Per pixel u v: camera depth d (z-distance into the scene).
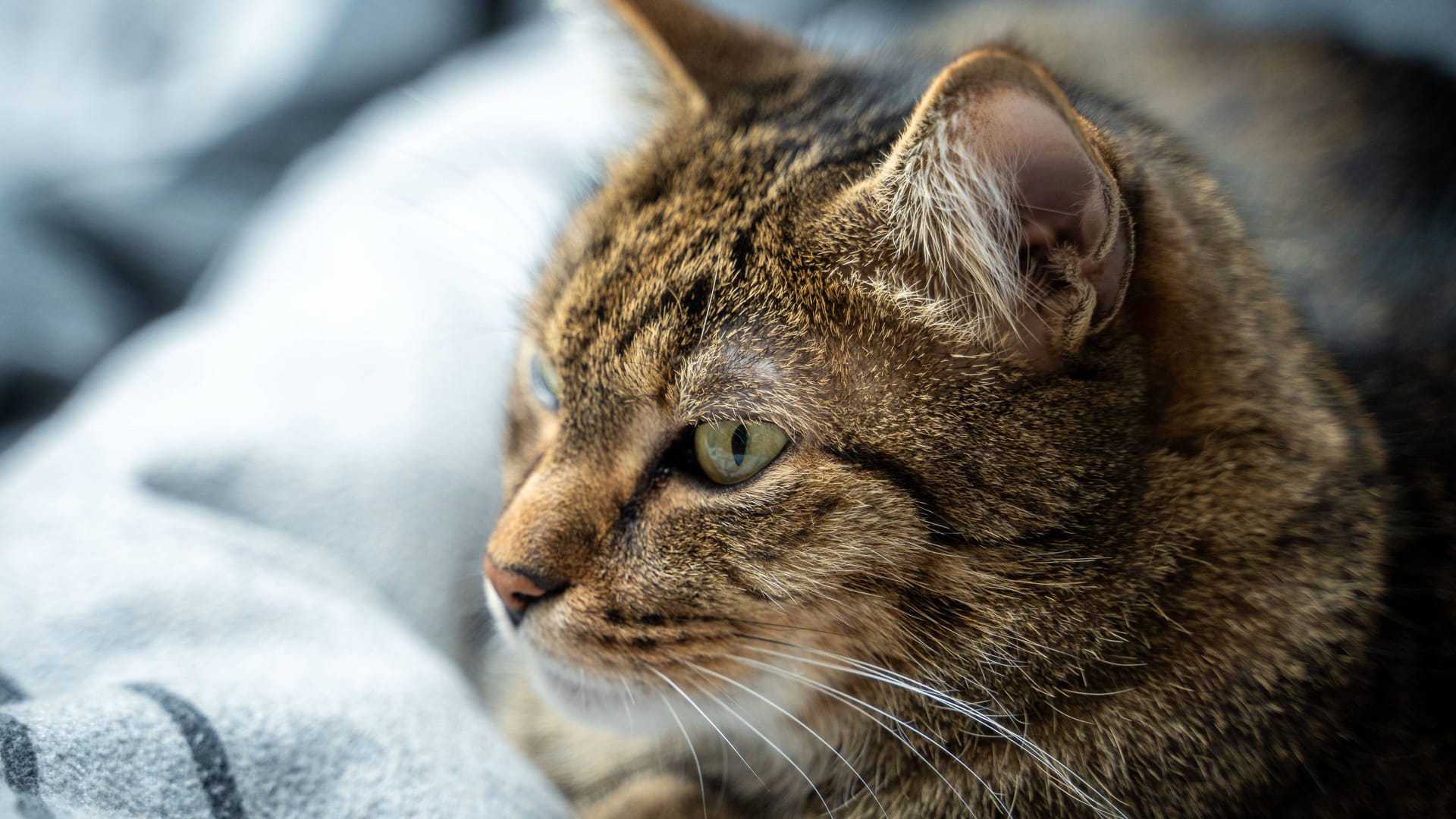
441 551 0.57
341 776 0.44
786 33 0.56
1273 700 0.45
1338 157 0.58
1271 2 0.70
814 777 0.48
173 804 0.41
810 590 0.45
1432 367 0.51
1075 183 0.43
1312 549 0.45
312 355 0.60
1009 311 0.44
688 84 0.50
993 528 0.44
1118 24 0.71
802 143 0.47
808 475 0.44
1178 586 0.45
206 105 0.85
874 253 0.44
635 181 0.49
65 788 0.40
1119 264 0.43
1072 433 0.44
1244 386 0.46
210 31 0.89
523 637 0.47
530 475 0.48
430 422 0.59
